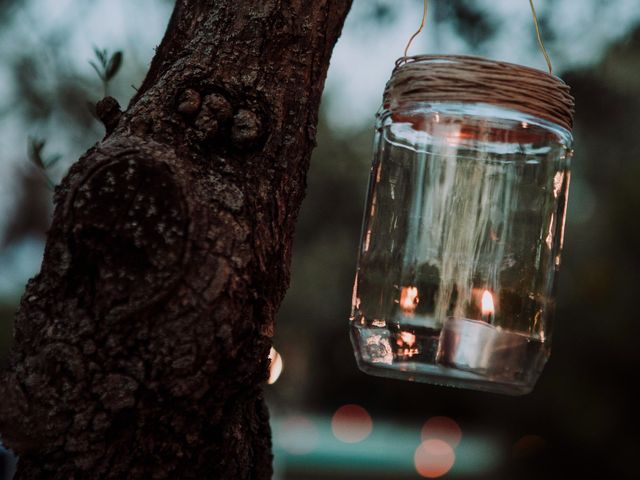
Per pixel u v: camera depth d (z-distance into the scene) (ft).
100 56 2.24
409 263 1.70
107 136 1.87
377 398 16.03
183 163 1.73
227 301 1.67
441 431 15.25
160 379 1.66
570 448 12.42
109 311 1.65
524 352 1.68
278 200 1.79
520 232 1.72
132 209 1.66
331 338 13.99
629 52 4.58
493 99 1.66
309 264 11.76
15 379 1.68
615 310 11.42
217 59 1.82
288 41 1.86
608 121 5.18
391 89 1.74
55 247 1.68
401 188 1.74
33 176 6.98
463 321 1.66
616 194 10.86
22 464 1.72
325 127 11.03
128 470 1.69
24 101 4.91
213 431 1.74
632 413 11.79
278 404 13.28
